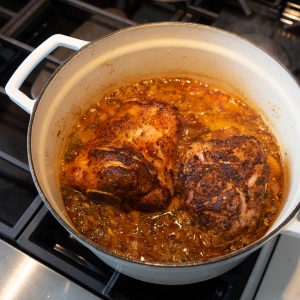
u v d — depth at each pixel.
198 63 0.43
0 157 0.41
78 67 0.38
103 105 0.43
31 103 0.35
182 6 0.52
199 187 0.34
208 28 0.39
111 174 0.34
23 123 0.47
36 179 0.30
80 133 0.41
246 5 0.51
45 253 0.36
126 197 0.35
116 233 0.35
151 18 0.55
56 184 0.37
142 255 0.34
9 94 0.35
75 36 0.51
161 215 0.36
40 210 0.38
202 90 0.44
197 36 0.40
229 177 0.33
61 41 0.37
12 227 0.37
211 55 0.41
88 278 0.35
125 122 0.37
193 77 0.45
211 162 0.34
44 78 0.46
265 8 0.53
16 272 0.35
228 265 0.31
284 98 0.38
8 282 0.35
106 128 0.38
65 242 0.38
